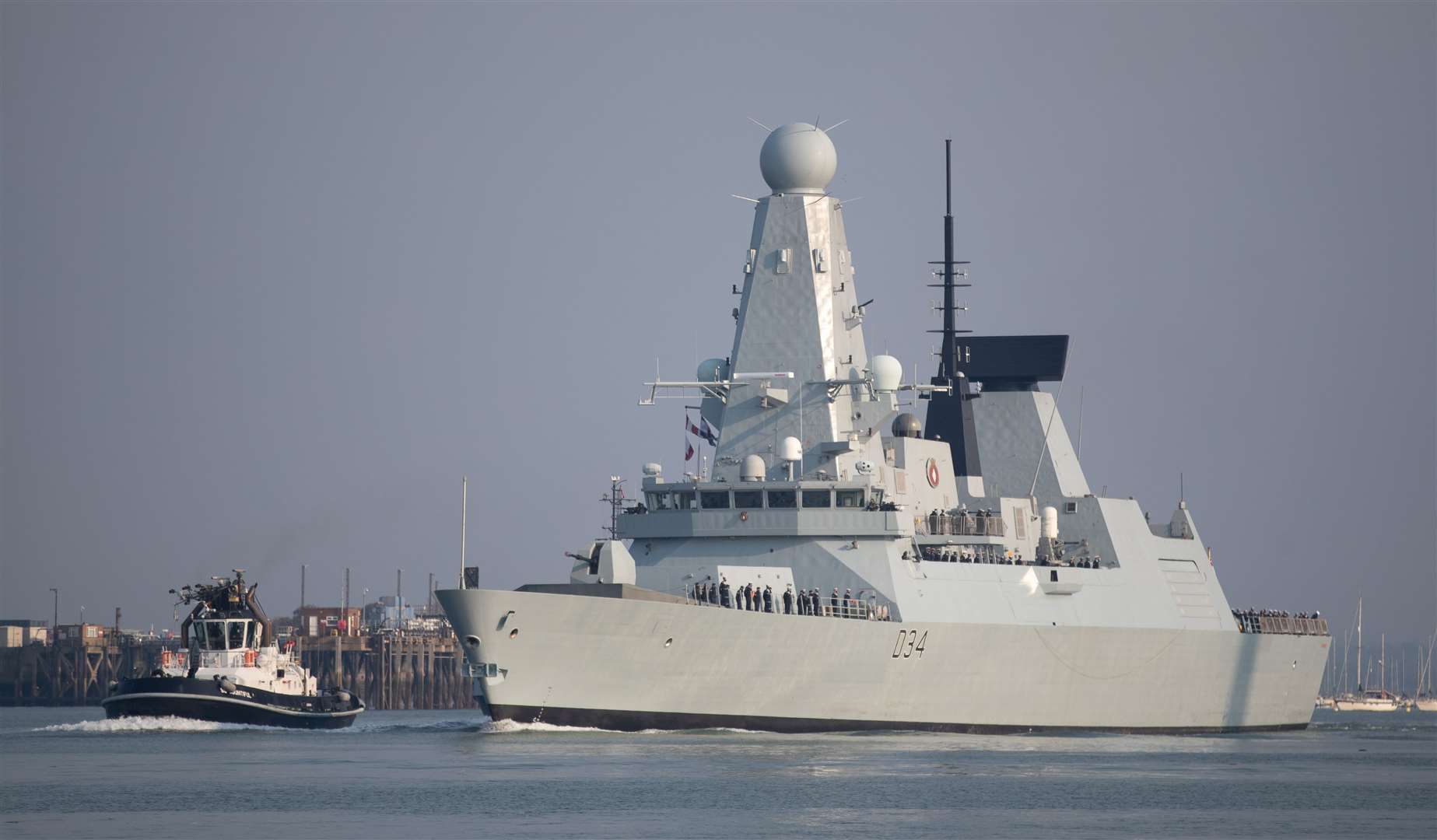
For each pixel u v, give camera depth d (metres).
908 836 195.75
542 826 196.38
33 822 199.88
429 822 198.62
